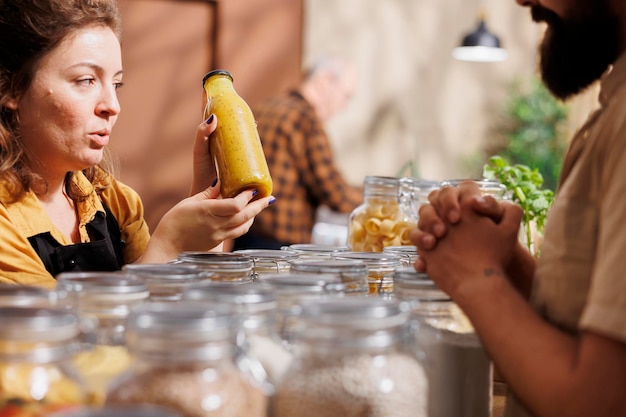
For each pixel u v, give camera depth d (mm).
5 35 1495
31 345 741
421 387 841
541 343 928
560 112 6094
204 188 1541
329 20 5852
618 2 1009
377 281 1200
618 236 886
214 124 1436
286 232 3592
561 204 1007
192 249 1450
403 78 6125
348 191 3658
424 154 6234
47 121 1524
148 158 4660
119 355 850
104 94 1559
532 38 6469
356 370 810
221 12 4801
